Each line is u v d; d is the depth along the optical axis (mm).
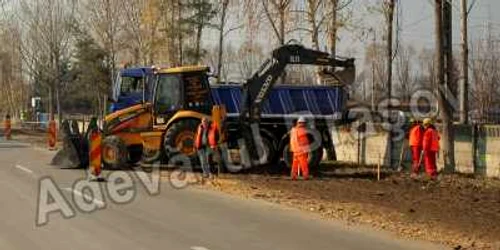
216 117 22281
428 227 13445
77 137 24797
